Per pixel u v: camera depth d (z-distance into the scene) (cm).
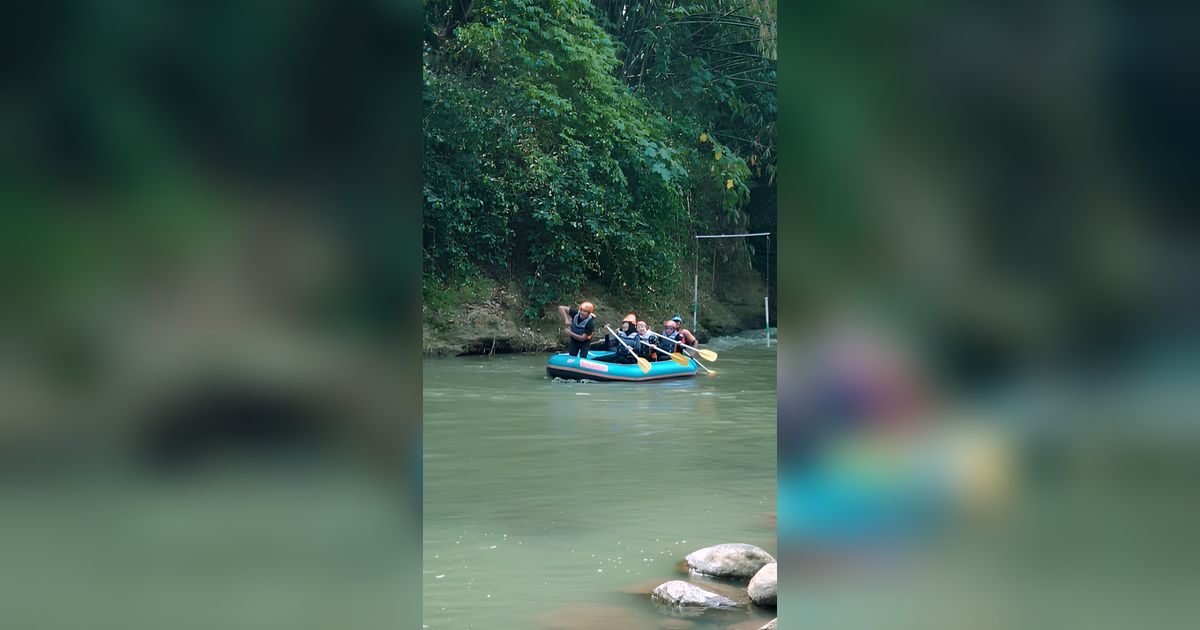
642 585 702
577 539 845
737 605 649
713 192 3897
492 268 3231
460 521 915
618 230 3359
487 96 3195
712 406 1909
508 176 3206
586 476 1164
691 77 3800
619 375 2367
